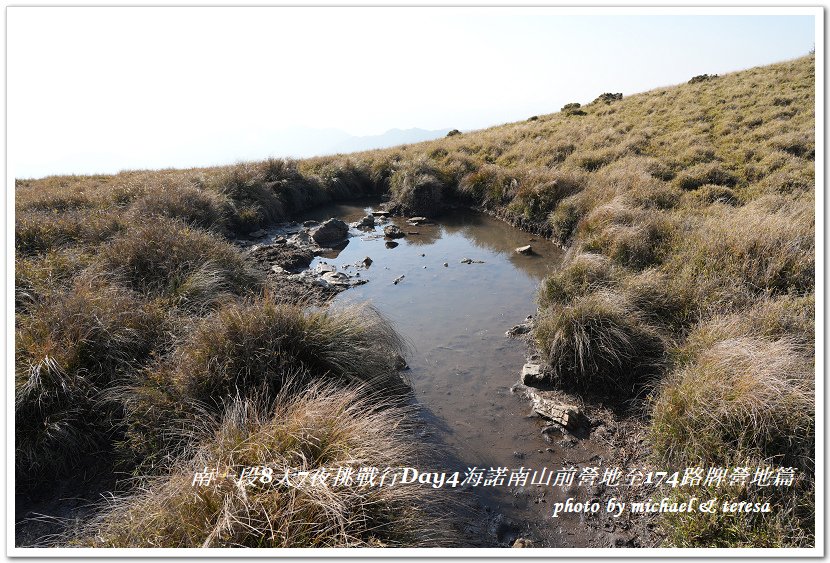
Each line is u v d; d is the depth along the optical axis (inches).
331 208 745.6
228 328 228.8
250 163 741.9
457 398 261.9
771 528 147.3
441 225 636.7
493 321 354.0
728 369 203.0
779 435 174.1
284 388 204.2
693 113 815.7
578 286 319.0
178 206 493.7
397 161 851.4
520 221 595.2
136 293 280.7
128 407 201.8
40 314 229.1
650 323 277.7
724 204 465.1
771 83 865.5
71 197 526.6
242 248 508.7
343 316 261.6
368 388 238.2
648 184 518.3
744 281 289.0
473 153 876.0
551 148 773.3
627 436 226.2
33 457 185.0
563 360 267.3
